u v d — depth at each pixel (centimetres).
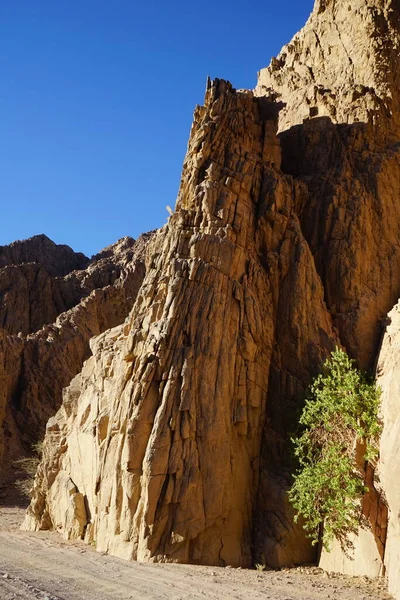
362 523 1844
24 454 5169
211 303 2184
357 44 2894
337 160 2677
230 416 2123
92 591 1502
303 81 3050
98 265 7750
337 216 2502
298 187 2594
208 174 2438
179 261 2258
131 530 2033
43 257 9250
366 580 1738
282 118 3030
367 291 2414
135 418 2097
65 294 7269
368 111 2698
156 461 2020
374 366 2212
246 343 2205
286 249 2402
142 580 1655
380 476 1789
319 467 1919
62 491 2681
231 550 2009
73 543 2352
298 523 2039
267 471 2180
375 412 1881
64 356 5828
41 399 5594
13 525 3356
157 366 2142
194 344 2141
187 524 1978
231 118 2581
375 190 2552
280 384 2267
